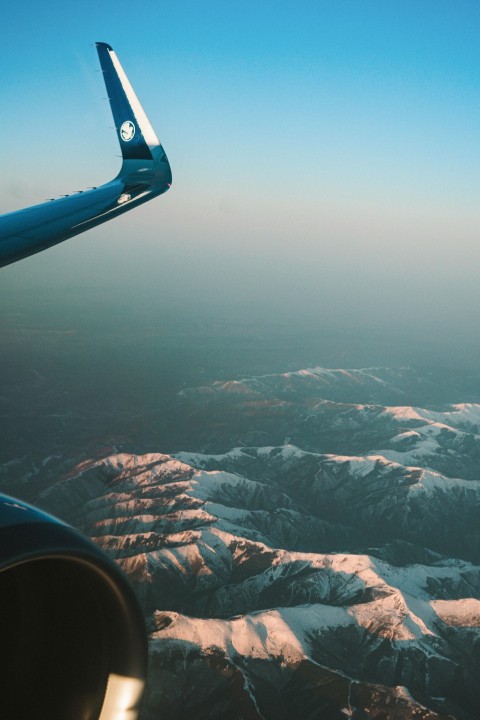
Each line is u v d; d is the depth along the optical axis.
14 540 3.04
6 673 3.49
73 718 3.49
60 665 3.59
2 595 3.56
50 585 3.59
